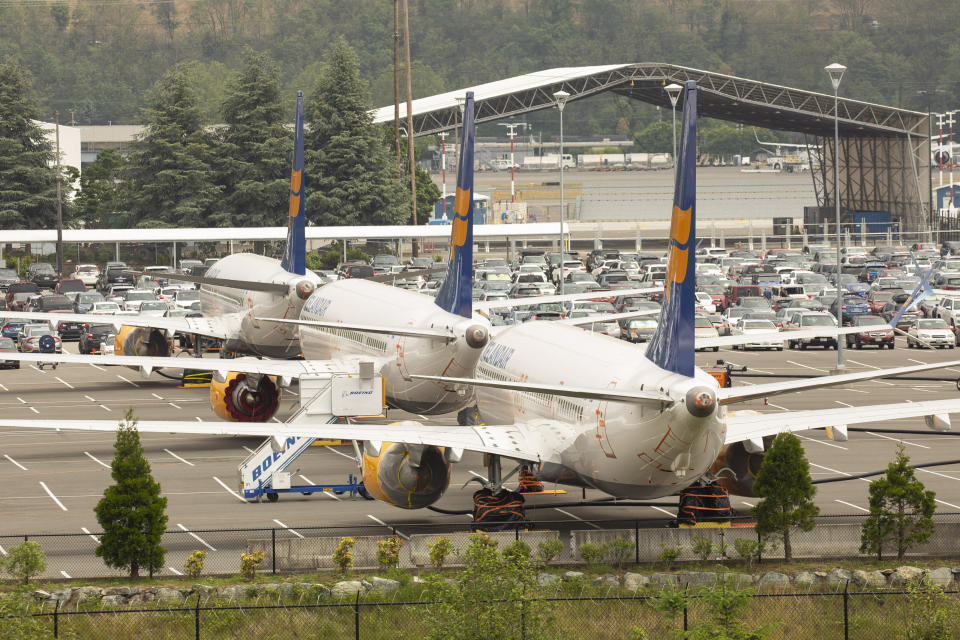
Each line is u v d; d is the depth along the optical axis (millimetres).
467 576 57406
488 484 82125
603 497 92750
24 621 58844
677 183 70312
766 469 74438
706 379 70062
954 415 130375
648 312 139125
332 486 93688
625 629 64438
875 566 74000
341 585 69188
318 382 106125
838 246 161875
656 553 75375
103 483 99188
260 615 66250
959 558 75562
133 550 71125
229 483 99250
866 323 185000
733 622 60188
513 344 92312
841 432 77375
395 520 86250
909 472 75500
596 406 75438
